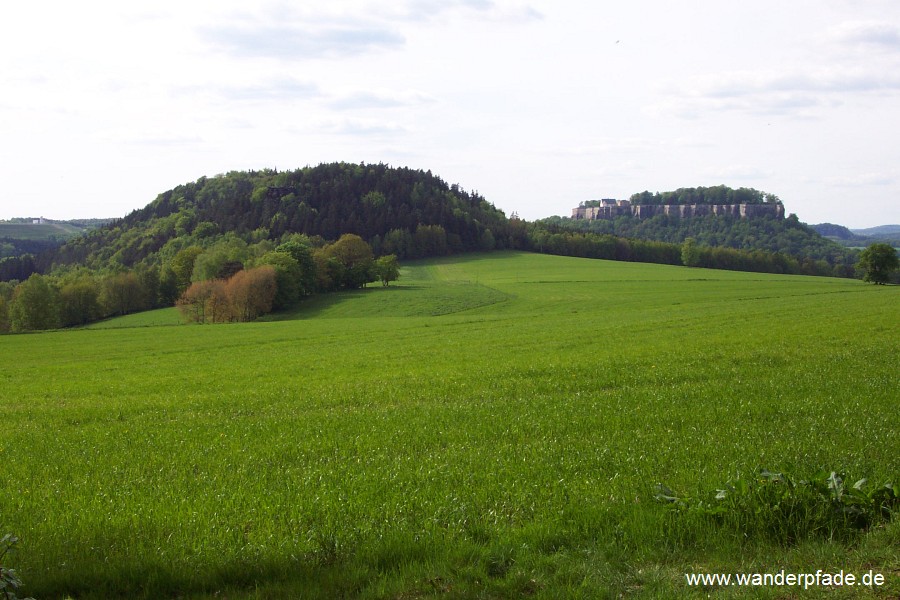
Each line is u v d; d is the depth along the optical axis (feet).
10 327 344.90
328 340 174.70
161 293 414.21
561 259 550.36
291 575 24.11
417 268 506.48
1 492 37.47
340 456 43.91
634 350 106.52
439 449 44.65
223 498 33.27
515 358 106.83
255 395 80.23
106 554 26.30
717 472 33.55
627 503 29.60
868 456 36.04
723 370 77.36
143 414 70.64
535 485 33.24
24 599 20.95
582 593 21.89
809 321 143.02
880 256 363.76
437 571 23.86
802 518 26.20
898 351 86.17
